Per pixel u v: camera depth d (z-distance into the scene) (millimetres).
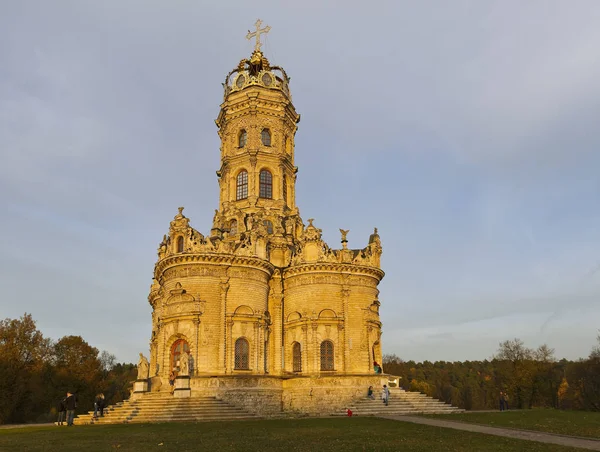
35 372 85688
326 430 31453
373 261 63969
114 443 25828
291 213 71188
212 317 55781
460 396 152375
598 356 91438
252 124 70375
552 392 105812
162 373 55156
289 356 60375
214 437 27984
